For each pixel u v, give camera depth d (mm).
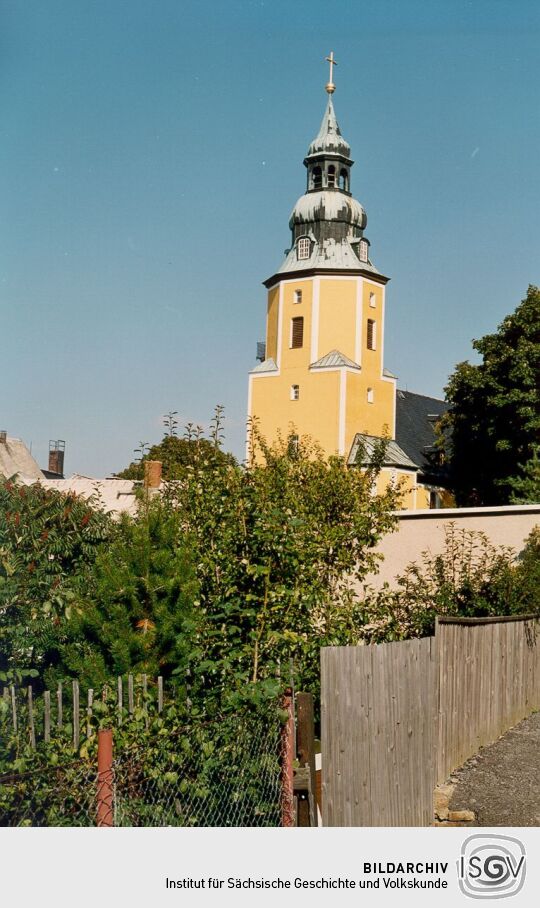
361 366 64062
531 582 14789
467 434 51625
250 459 10562
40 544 9570
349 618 10109
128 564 8672
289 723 6406
